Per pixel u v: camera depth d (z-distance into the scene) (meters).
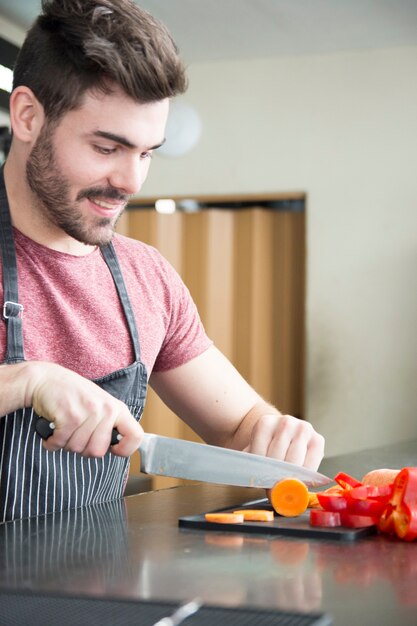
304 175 5.05
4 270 1.51
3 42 3.77
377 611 0.85
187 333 1.75
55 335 1.55
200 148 5.21
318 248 5.03
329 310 5.02
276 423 1.54
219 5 4.33
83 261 1.60
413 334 4.89
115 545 1.16
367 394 4.96
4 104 4.11
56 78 1.36
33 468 1.48
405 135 4.92
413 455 2.38
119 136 1.34
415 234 4.89
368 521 1.24
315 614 0.79
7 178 1.54
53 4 1.38
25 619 0.80
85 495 1.54
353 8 4.36
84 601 0.86
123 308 1.63
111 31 1.32
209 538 1.21
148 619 0.80
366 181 4.97
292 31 4.70
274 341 5.18
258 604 0.87
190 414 1.75
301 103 5.07
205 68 5.21
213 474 1.41
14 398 1.24
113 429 1.26
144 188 5.30
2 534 1.23
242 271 5.21
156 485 4.41
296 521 1.30
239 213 5.23
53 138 1.38
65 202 1.41
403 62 4.92
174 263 5.28
